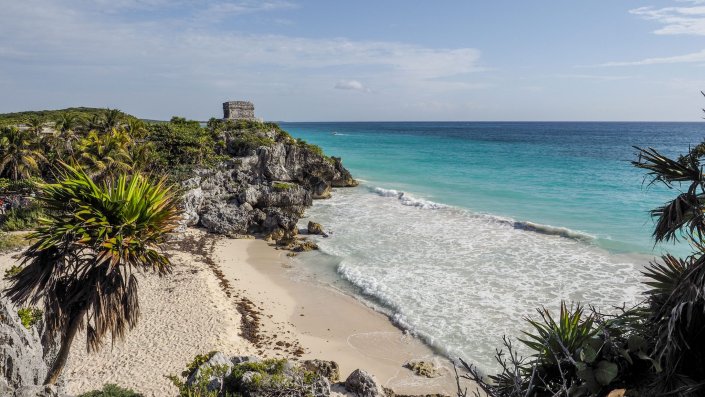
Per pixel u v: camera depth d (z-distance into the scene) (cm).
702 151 688
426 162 9269
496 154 10788
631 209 4466
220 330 2205
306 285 2925
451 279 2862
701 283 639
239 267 3256
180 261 3209
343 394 1702
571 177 6662
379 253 3444
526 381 826
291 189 4975
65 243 1166
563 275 2819
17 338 1212
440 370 1969
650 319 771
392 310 2512
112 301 1183
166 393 1691
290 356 2077
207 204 4662
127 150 4991
